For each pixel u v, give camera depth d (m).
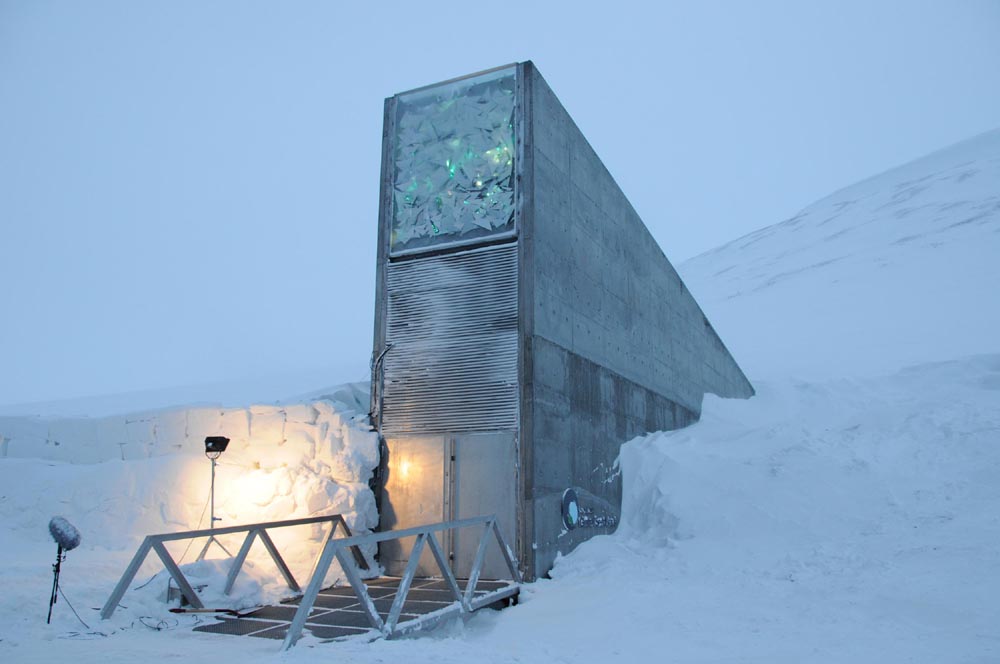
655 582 7.60
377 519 8.88
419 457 9.08
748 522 8.91
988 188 72.56
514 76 9.68
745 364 32.00
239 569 6.77
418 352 9.41
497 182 9.42
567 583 8.04
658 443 11.48
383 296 9.81
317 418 9.36
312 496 8.36
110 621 5.71
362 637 5.29
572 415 9.73
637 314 12.77
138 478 9.35
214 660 4.69
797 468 9.63
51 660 4.61
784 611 6.26
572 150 10.60
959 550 6.99
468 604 6.56
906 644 5.18
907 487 8.77
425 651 5.05
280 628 5.76
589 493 9.95
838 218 83.81
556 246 9.76
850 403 12.81
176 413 10.00
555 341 9.46
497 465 8.64
